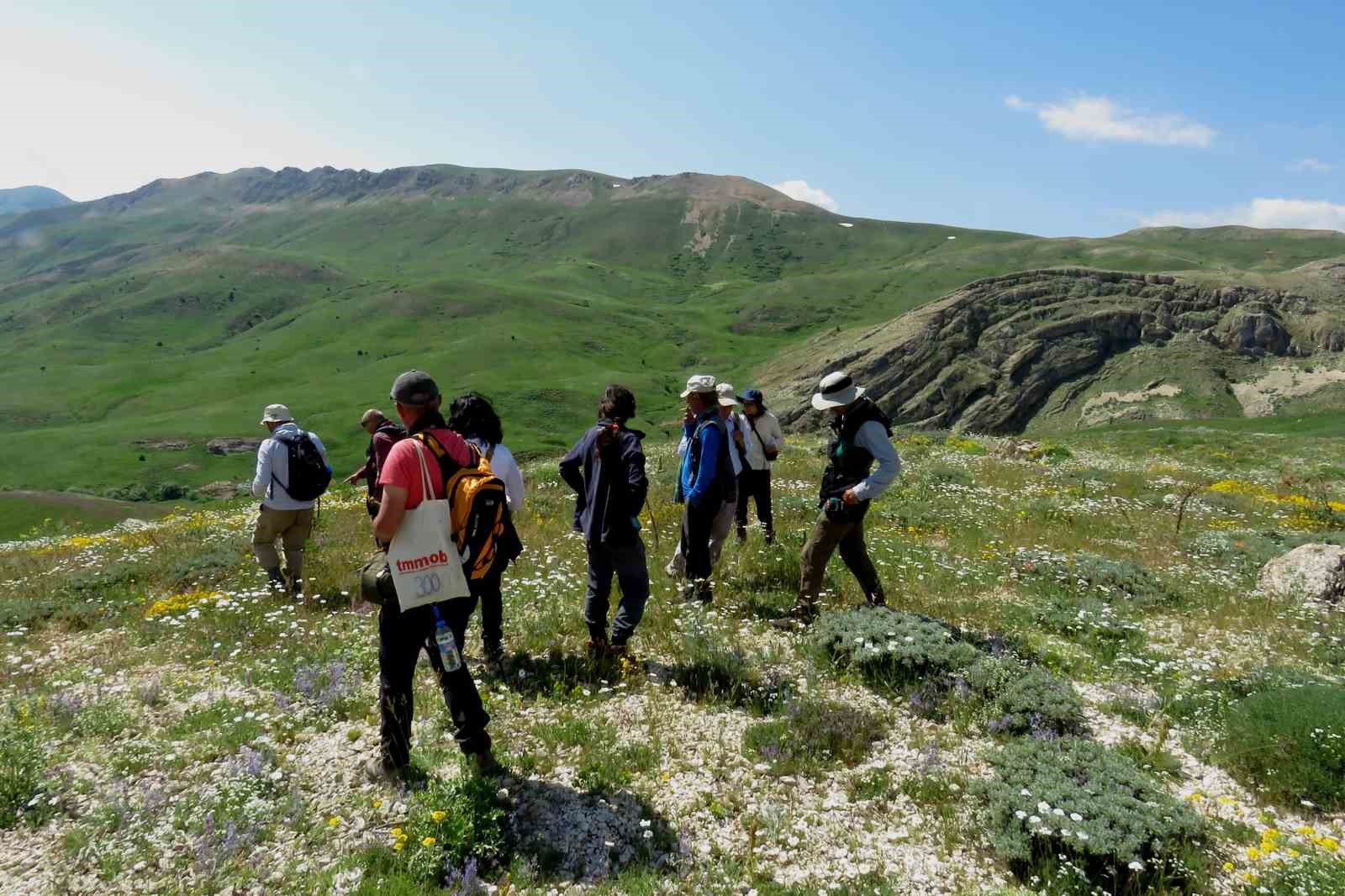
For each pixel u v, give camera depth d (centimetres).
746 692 589
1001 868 418
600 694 577
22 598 887
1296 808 484
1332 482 2325
